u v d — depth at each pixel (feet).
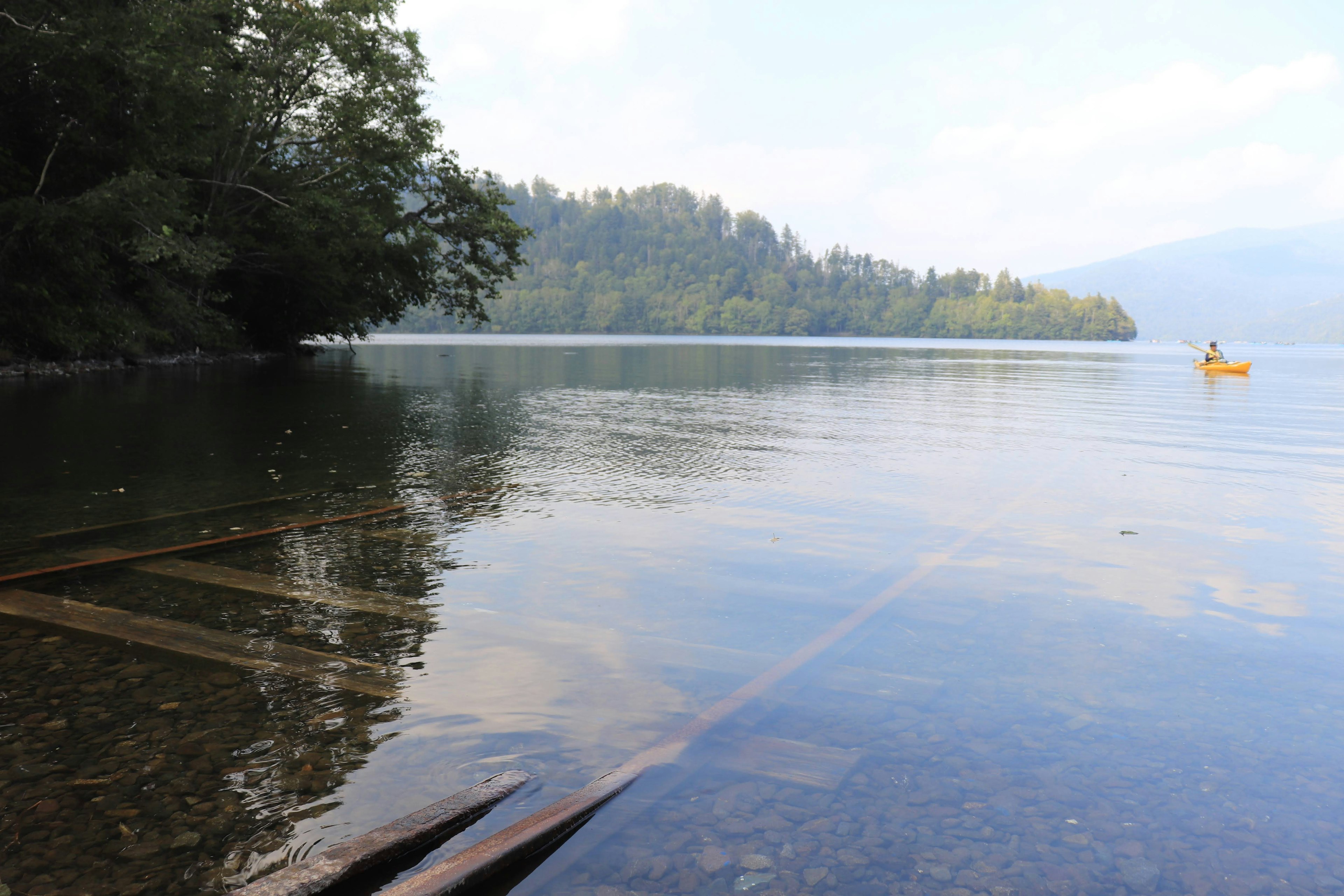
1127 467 31.09
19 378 69.26
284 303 121.60
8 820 7.67
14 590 14.80
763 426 43.57
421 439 36.73
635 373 100.32
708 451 34.09
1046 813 8.04
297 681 10.87
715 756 9.02
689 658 11.91
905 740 9.48
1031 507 23.45
